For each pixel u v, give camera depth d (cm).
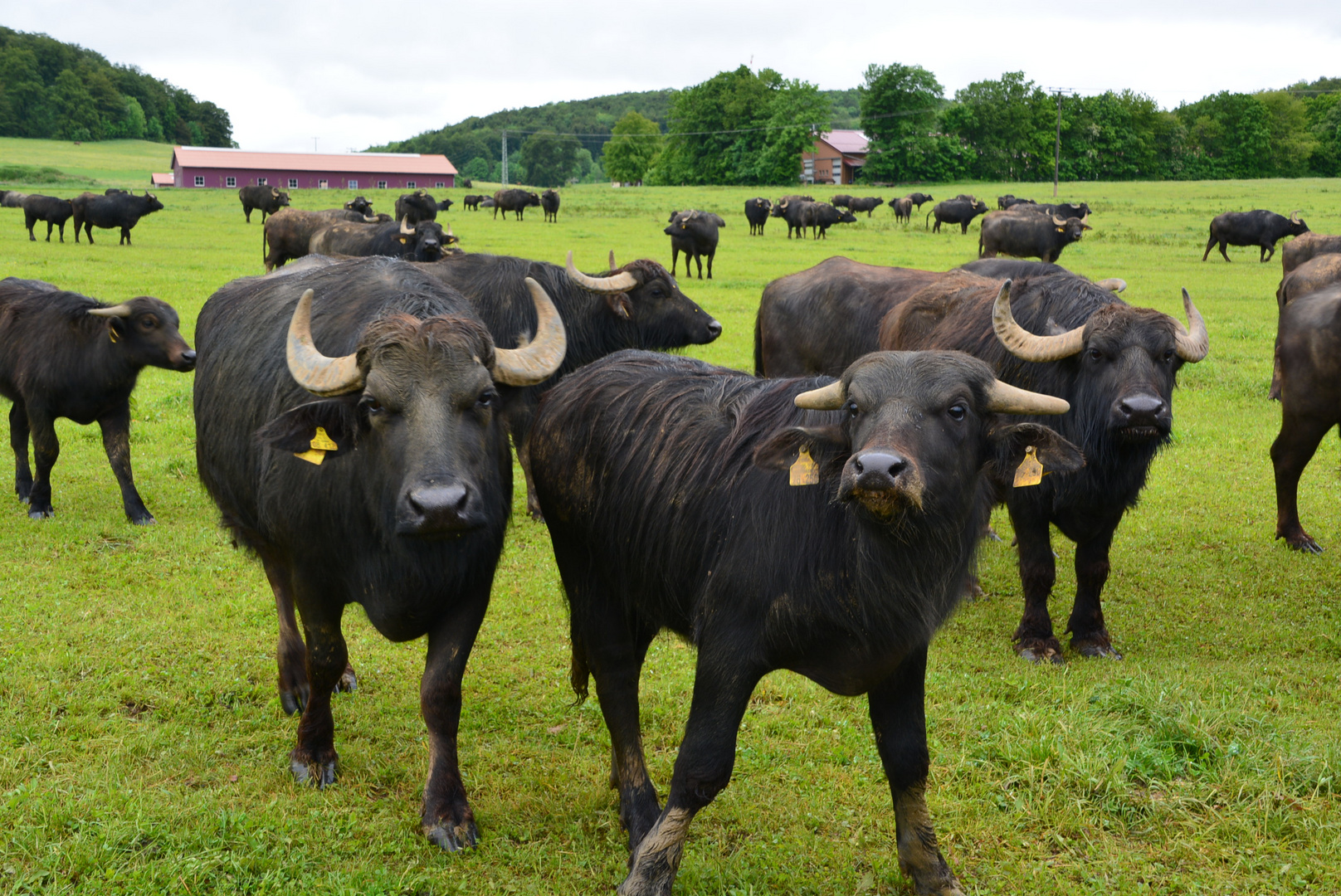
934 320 786
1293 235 3409
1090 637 666
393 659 627
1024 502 652
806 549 366
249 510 532
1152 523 902
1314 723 545
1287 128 12594
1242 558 827
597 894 409
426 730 538
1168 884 416
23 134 17162
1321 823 446
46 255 2842
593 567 460
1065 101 12131
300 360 423
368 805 464
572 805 469
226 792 467
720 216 5903
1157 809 459
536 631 670
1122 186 8475
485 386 409
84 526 830
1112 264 3284
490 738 533
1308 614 718
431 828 436
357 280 513
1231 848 435
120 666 589
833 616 365
